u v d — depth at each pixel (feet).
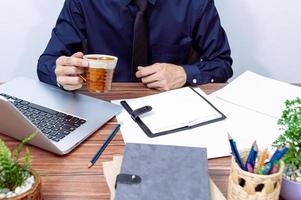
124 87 3.88
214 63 4.47
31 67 6.02
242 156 2.17
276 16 5.85
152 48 4.69
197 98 3.48
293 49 6.09
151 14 4.49
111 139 2.88
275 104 3.43
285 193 2.16
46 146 2.65
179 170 2.25
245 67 6.22
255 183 1.97
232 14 5.83
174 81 3.92
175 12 4.58
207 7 4.67
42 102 3.33
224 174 2.50
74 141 2.77
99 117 3.13
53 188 2.32
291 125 2.18
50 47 4.53
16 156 2.05
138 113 3.14
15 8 5.60
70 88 3.56
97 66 3.16
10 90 3.53
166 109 3.27
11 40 5.81
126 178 2.15
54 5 5.63
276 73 6.27
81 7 4.64
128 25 4.55
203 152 2.45
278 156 2.05
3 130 2.77
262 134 2.96
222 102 3.50
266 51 6.11
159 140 2.85
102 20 4.61
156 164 2.29
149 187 2.09
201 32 4.73
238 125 3.09
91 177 2.44
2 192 1.90
